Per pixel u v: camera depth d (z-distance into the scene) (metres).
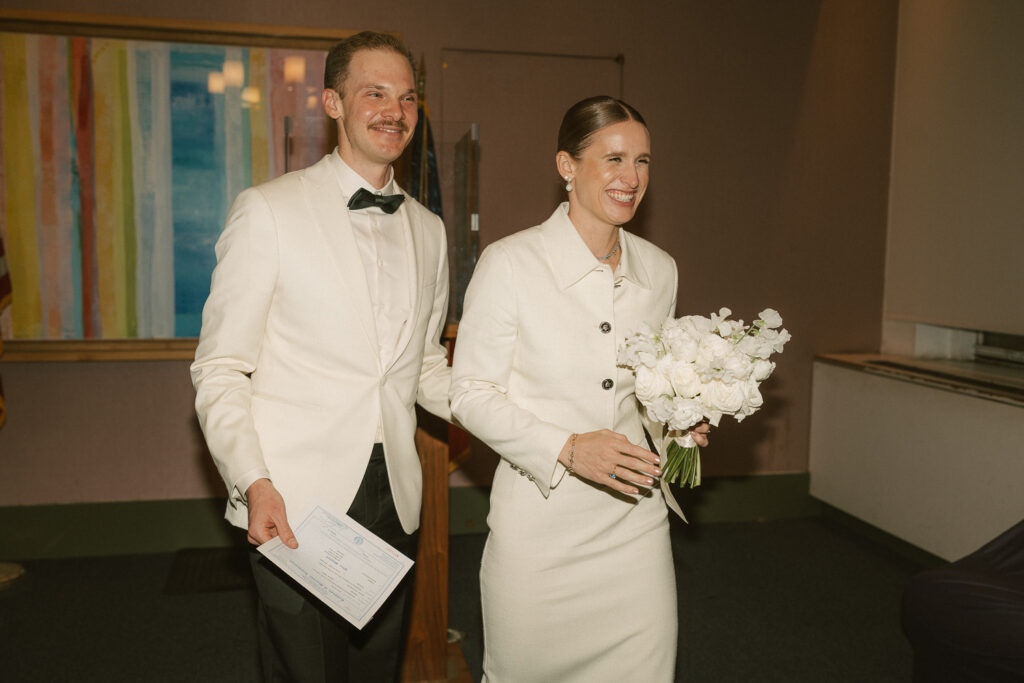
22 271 3.63
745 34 4.15
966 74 3.74
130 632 3.07
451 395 1.70
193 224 3.74
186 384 3.84
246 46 3.70
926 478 3.61
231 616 3.22
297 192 1.69
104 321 3.71
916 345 4.23
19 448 3.72
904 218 4.23
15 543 3.74
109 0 3.60
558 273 1.67
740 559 3.86
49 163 3.61
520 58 3.96
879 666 2.84
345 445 1.66
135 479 3.84
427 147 3.01
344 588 1.49
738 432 4.39
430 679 2.65
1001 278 3.53
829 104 4.26
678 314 4.23
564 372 1.66
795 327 4.36
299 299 1.64
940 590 2.31
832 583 3.58
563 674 1.71
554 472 1.57
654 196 4.15
